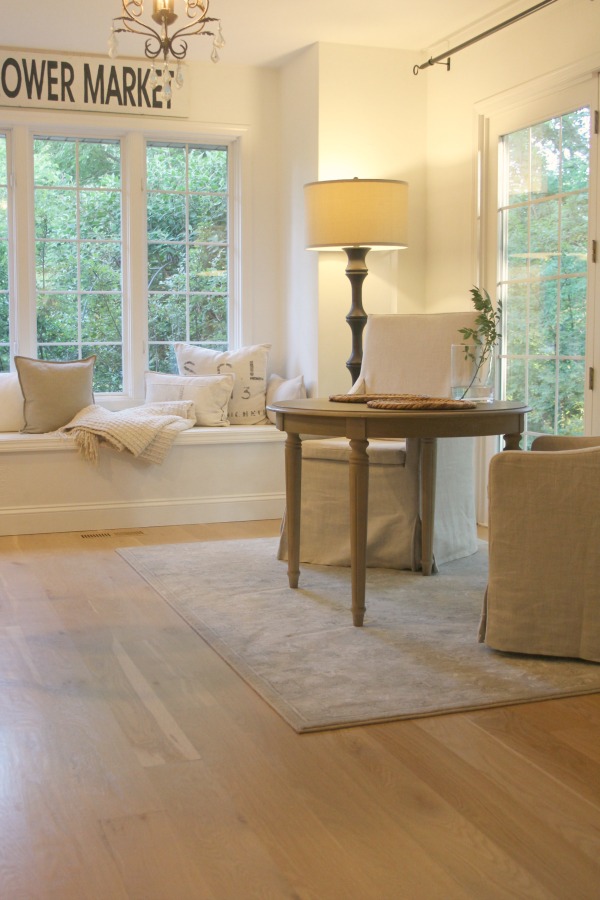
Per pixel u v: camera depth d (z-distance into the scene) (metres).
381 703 2.54
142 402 5.70
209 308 5.87
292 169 5.60
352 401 3.61
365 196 4.64
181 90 5.51
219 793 2.06
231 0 4.53
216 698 2.61
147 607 3.52
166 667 2.86
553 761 2.21
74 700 2.60
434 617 3.34
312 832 1.89
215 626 3.24
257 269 5.81
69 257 5.59
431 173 5.43
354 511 3.20
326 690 2.64
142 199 5.62
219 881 1.72
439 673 2.77
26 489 4.91
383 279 5.44
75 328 5.64
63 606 3.54
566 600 2.85
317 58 5.21
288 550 3.75
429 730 2.39
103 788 2.08
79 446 4.94
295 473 3.67
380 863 1.77
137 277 5.65
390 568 4.05
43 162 5.50
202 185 5.78
